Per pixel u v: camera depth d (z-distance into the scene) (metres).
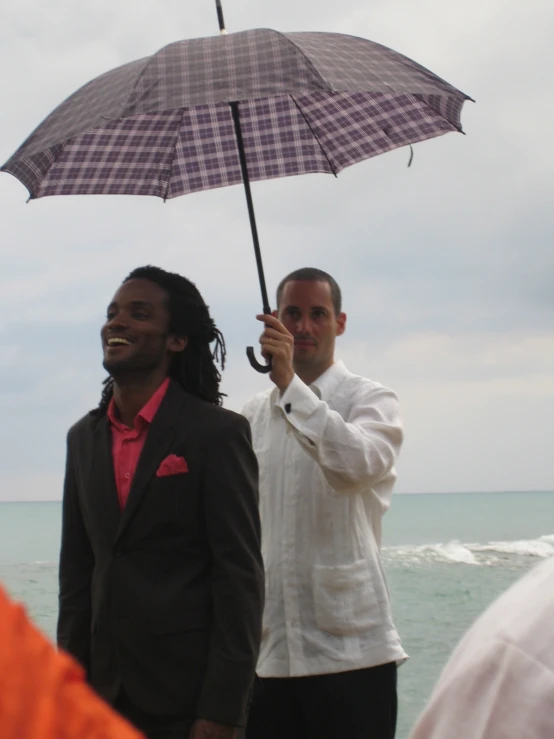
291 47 3.63
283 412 3.81
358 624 3.85
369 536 3.96
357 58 3.72
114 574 3.29
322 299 4.11
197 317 3.50
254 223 3.92
